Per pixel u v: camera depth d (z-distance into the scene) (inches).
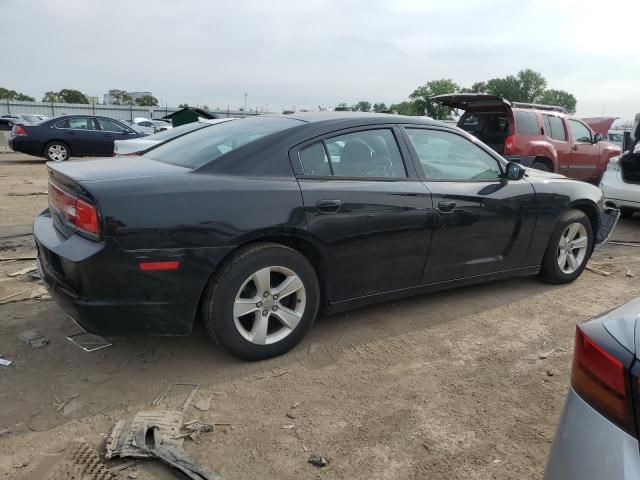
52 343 137.6
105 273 109.6
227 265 121.6
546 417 113.5
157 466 94.6
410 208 145.6
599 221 200.7
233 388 120.4
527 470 96.9
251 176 126.3
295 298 134.6
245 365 130.3
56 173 125.6
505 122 374.6
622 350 60.3
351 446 102.0
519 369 133.5
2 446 98.1
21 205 326.3
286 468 95.5
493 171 171.0
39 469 92.0
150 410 110.9
